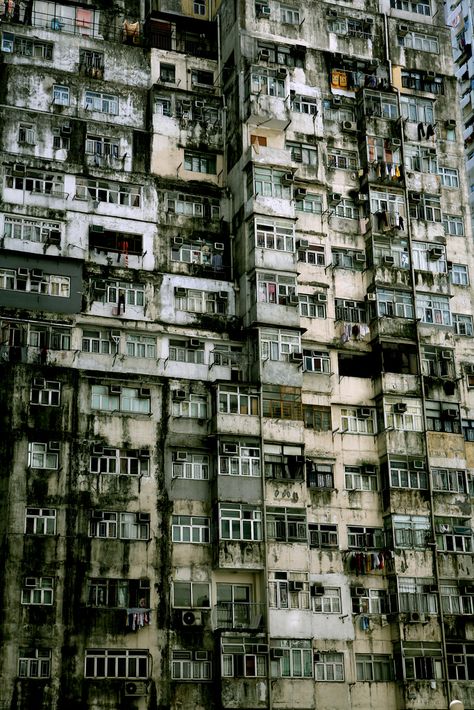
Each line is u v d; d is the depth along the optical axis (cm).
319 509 4550
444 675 4384
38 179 4706
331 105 5291
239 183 4972
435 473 4741
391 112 5350
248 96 5044
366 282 5012
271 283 4747
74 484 4222
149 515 4275
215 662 4138
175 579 4228
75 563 4116
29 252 4525
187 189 4966
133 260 4731
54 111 4900
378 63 5472
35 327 4438
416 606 4472
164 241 4819
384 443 4706
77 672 3972
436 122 5497
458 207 5381
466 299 5209
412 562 4534
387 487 4628
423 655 4394
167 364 4575
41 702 3888
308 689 4175
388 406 4769
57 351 4425
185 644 4144
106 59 5109
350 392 4794
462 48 6944
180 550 4278
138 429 4394
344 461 4675
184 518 4331
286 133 5106
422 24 5688
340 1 5562
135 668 4053
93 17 5222
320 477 4609
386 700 4341
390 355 4859
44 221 4647
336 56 5375
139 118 5056
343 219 5097
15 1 5097
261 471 4434
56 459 4231
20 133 4766
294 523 4416
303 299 4869
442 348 4978
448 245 5288
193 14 5628
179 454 4397
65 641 3997
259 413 4525
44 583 4056
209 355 4653
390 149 5253
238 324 4766
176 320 4672
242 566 4269
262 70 5091
